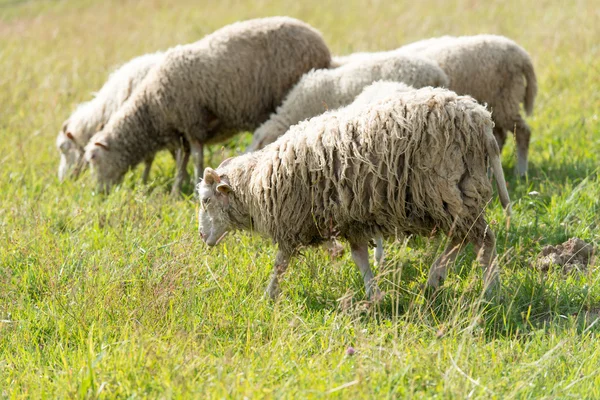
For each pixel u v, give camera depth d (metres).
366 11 56.59
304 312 15.31
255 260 17.28
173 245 17.73
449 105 14.73
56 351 13.63
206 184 17.06
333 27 50.66
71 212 21.39
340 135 15.13
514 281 15.83
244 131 25.67
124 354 12.55
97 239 19.14
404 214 15.09
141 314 14.65
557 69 34.78
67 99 35.22
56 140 29.66
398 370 11.94
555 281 15.92
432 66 22.14
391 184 14.74
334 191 15.33
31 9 73.06
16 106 33.50
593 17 44.34
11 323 14.73
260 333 13.87
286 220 15.85
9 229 19.41
